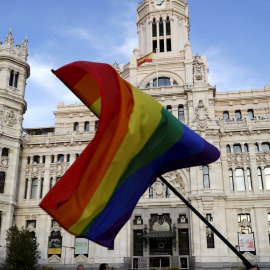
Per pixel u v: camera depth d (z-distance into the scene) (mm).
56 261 64438
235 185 65500
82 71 13555
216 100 78875
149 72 83000
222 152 67688
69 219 11922
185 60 81500
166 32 89750
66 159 71688
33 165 72250
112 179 12492
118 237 63656
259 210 63156
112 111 12523
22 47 74438
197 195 63469
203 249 60094
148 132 13164
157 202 65688
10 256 56594
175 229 63000
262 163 65812
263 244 60781
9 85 70688
